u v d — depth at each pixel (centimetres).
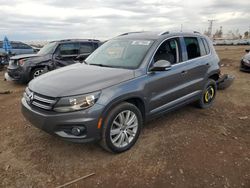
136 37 464
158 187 291
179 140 403
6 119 502
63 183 299
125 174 315
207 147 382
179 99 460
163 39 434
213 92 577
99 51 487
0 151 370
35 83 364
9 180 303
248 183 298
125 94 344
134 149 373
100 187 292
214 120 496
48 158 351
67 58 931
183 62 463
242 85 838
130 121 365
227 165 333
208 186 292
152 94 394
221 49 3375
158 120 486
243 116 524
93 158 350
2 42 1816
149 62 395
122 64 408
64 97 311
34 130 441
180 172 318
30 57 880
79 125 313
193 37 511
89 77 352
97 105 317
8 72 906
